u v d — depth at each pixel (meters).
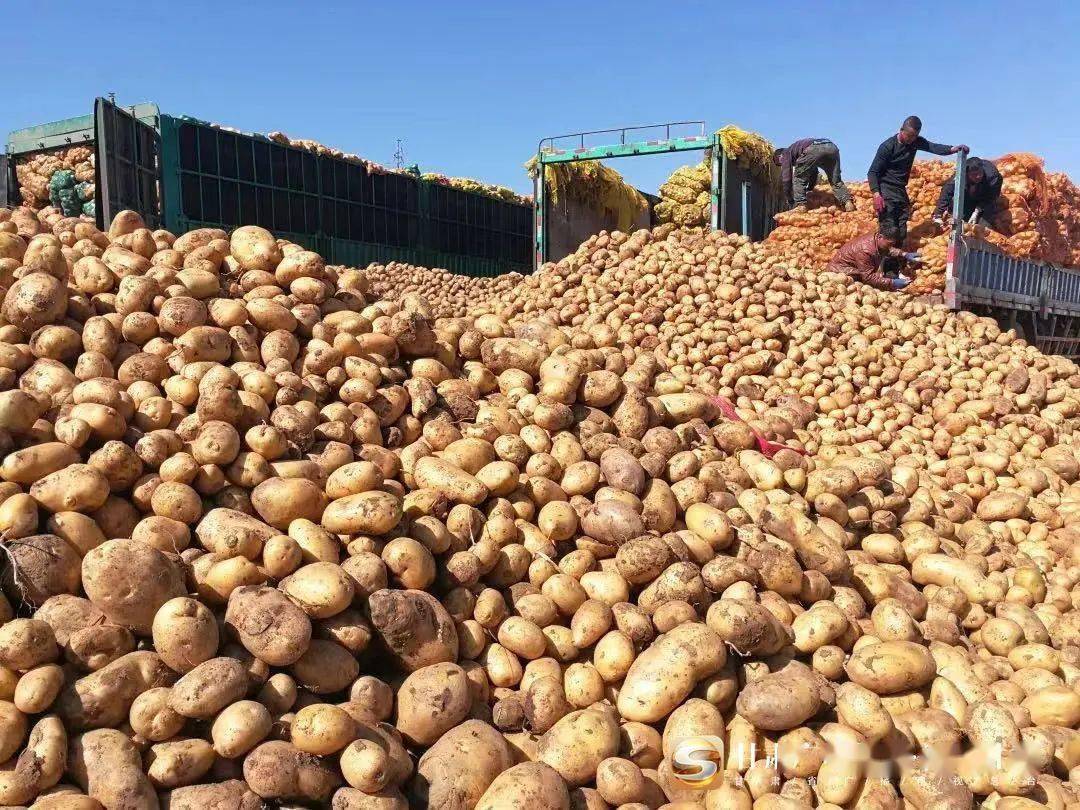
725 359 9.04
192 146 13.72
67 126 13.87
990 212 14.86
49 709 2.79
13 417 3.51
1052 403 9.09
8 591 3.10
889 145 12.89
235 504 3.74
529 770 2.98
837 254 13.68
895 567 4.91
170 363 4.29
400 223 19.48
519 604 3.80
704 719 3.30
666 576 3.87
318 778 2.80
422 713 3.18
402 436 4.62
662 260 10.80
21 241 4.85
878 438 7.90
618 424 5.16
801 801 3.18
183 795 2.70
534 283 11.89
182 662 2.96
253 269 5.20
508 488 4.26
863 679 3.59
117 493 3.59
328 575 3.21
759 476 5.11
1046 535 6.26
